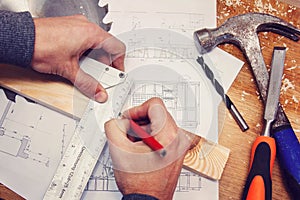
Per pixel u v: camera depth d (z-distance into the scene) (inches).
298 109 32.0
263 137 30.3
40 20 29.7
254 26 31.8
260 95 32.0
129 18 33.3
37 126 31.4
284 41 32.8
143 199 27.1
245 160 31.3
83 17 30.6
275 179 30.9
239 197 30.8
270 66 32.1
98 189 30.8
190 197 30.9
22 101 31.7
